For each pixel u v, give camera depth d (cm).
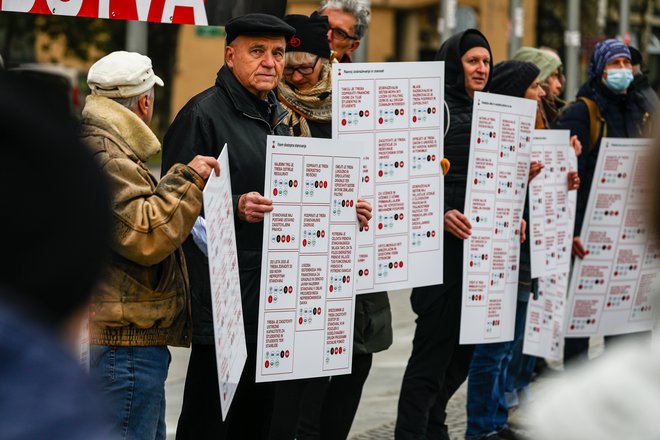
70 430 141
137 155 430
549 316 723
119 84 433
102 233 151
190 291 459
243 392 498
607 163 764
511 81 691
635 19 3397
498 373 679
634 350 175
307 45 549
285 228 477
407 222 557
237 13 536
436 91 559
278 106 506
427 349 621
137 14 514
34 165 147
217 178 423
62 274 147
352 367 573
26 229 146
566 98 2219
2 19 2558
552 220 701
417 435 620
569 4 2212
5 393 141
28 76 155
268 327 479
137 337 427
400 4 3566
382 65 544
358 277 544
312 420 614
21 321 145
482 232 617
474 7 3148
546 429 172
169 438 677
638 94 802
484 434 681
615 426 167
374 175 546
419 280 563
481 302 618
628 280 780
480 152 614
